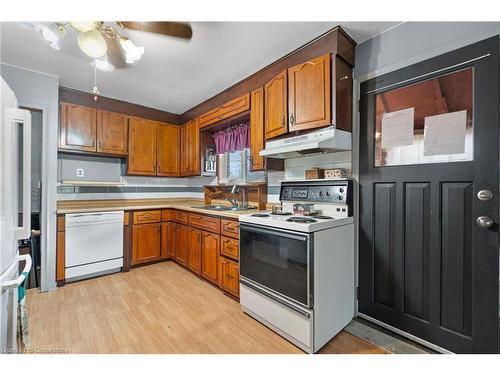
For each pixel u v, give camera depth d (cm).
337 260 185
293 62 218
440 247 162
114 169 362
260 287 197
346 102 200
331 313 178
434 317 165
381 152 193
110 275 302
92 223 290
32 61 236
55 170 266
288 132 221
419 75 172
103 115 326
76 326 191
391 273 186
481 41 148
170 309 219
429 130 168
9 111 126
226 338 178
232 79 275
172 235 355
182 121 402
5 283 116
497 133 142
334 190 207
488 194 144
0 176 116
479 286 147
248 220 208
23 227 140
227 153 339
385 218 190
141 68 247
